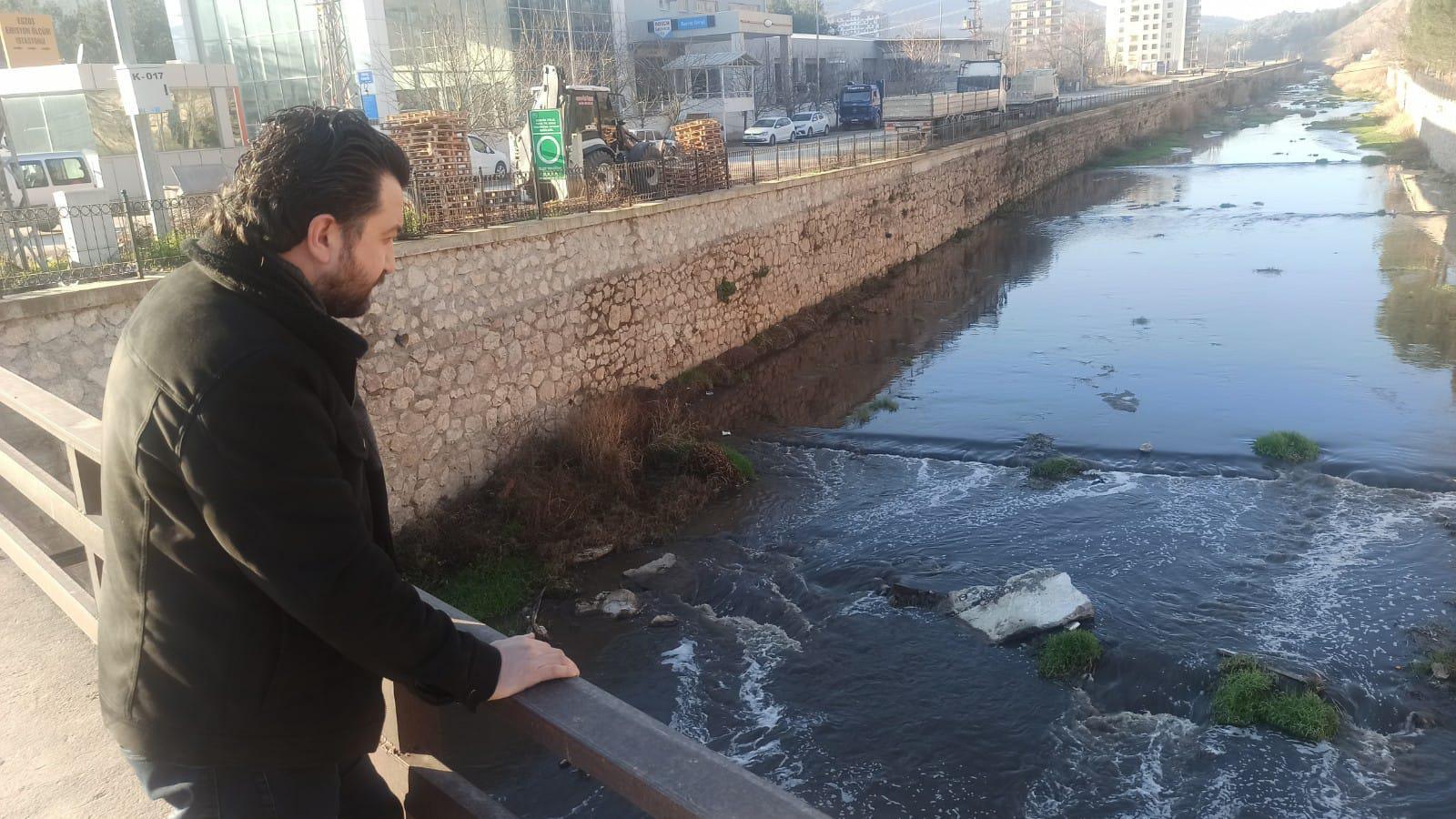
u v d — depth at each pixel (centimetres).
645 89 4222
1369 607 1040
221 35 3422
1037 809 775
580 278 1534
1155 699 905
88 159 2284
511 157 2309
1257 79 11062
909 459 1555
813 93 5981
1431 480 1370
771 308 2206
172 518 136
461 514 1256
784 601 1099
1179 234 3416
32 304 864
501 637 165
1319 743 829
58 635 327
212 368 129
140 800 246
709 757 135
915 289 2745
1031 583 1062
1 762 262
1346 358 1995
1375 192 4022
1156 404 1766
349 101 2472
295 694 144
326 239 145
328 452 138
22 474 297
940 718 888
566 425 1481
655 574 1174
